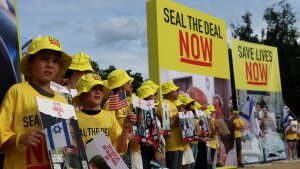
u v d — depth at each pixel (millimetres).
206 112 10945
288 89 34719
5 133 2934
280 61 35969
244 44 15172
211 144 11094
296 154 18125
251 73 15289
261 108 15562
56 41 3330
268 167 13531
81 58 5277
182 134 8102
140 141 6188
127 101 5906
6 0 4930
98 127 4195
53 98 3287
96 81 4230
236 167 13023
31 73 3365
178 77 10633
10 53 4840
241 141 14148
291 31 38250
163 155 7199
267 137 15711
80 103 4363
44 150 3061
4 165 3092
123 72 5949
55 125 2871
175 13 10773
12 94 3129
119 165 3527
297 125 19797
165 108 7680
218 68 12523
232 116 12969
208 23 12242
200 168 9789
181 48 10883
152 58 10086
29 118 3096
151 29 10156
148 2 10281
